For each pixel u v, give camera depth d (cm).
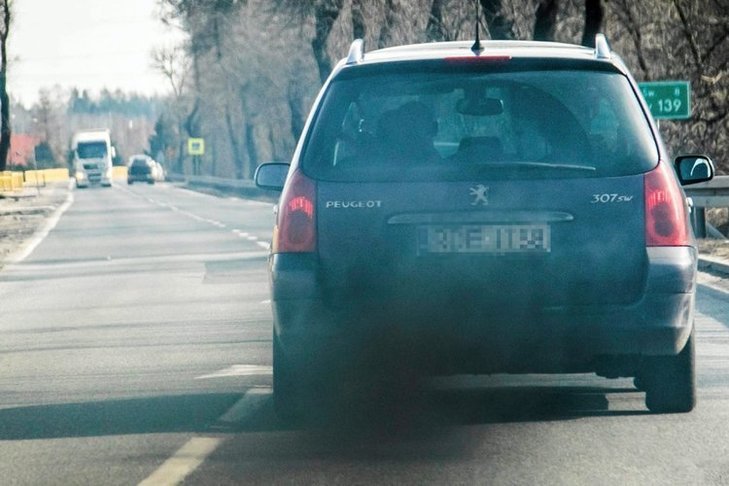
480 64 1962
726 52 9638
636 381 2286
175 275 5481
